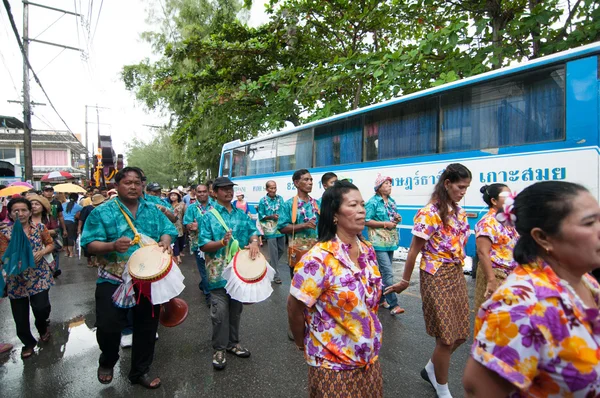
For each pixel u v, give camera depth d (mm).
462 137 7215
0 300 6988
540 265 1383
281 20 14500
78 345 4766
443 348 3080
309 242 5246
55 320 5723
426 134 7871
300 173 5242
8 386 3744
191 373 3908
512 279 1376
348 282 1997
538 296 1265
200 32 19453
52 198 10500
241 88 14008
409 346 4438
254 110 16969
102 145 22312
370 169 9086
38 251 4555
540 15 7355
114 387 3670
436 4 9602
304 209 5270
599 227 1307
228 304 4074
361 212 2082
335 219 2111
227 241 3842
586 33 7156
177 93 19656
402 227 8344
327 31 14594
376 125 9039
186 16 20297
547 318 1236
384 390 3482
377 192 5754
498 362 1271
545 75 6094
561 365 1231
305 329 2189
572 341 1228
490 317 1329
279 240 7656
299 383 3666
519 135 6371
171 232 3709
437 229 3090
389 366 3957
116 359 3578
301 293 2002
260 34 16109
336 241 2076
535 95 6203
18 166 23844
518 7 8836
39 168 33188
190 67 18812
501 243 3367
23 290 4406
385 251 5645
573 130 5684
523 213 1407
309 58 16094
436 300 3062
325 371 1999
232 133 18141
